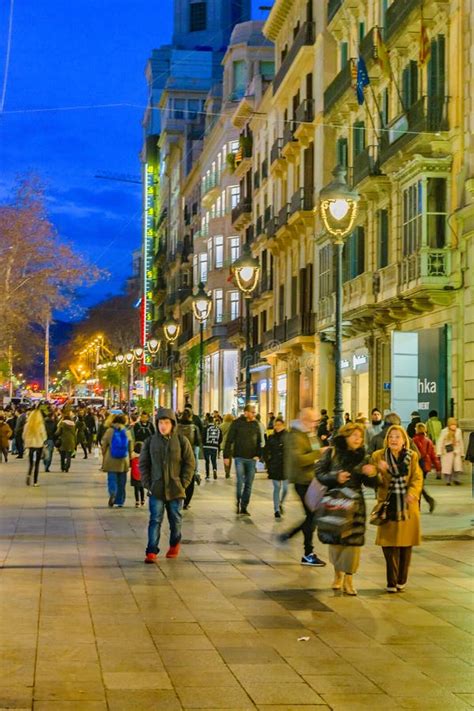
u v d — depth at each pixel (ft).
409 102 105.81
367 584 35.29
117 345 425.28
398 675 22.79
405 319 108.17
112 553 42.27
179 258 295.07
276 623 28.40
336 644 25.85
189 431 69.62
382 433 57.36
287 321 158.30
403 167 101.81
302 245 155.33
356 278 118.52
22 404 228.43
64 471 101.60
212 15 403.34
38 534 48.85
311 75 150.51
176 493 40.27
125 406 258.57
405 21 101.76
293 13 165.07
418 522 33.81
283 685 21.83
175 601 31.50
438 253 94.53
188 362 222.89
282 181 170.91
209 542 46.42
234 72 233.35
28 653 24.25
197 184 273.95
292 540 47.21
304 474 39.63
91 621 28.17
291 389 163.32
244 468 59.72
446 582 35.68
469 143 91.30
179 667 23.25
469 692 21.44
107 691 21.08
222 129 230.48
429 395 96.32
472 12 90.79
